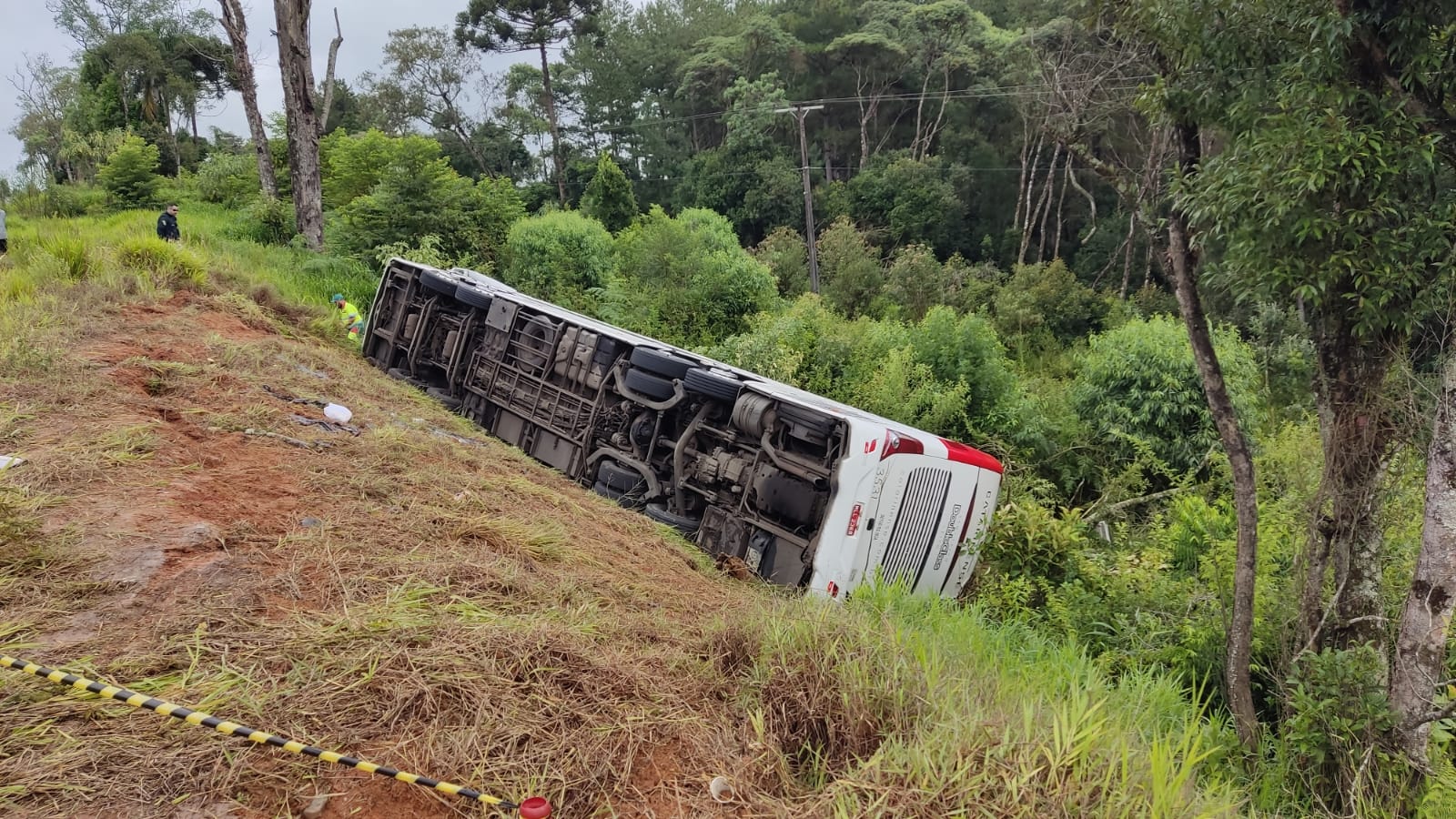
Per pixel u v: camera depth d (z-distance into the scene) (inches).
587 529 268.4
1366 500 215.9
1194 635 264.8
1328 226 191.3
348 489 217.6
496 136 2014.0
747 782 128.2
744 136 1704.0
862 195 1656.0
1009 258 1649.9
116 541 163.2
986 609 319.0
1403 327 195.0
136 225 785.6
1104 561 370.0
